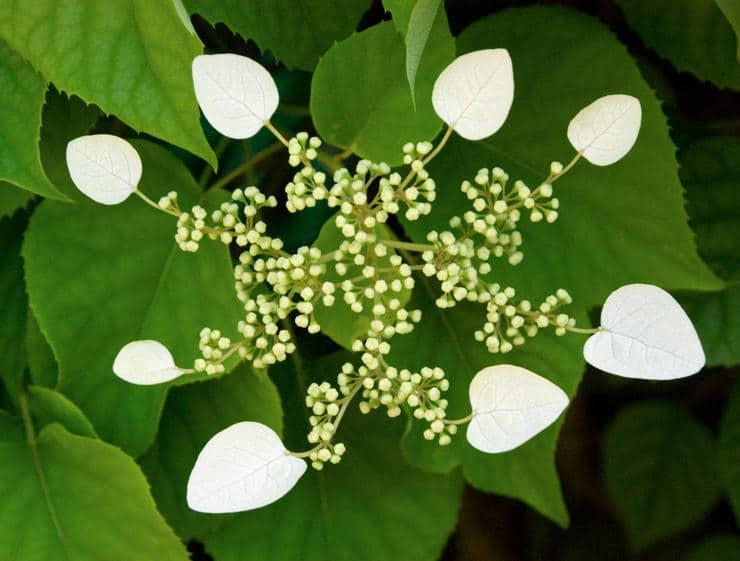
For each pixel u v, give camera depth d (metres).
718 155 0.69
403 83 0.58
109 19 0.54
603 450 0.81
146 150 0.61
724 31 0.64
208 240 0.60
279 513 0.66
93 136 0.54
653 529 0.81
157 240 0.60
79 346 0.59
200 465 0.51
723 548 0.82
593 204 0.61
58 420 0.60
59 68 0.55
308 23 0.60
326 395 0.53
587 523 0.86
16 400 0.64
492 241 0.54
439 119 0.57
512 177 0.62
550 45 0.62
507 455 0.62
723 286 0.60
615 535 0.86
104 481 0.60
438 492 0.66
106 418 0.58
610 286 0.61
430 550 0.66
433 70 0.57
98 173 0.54
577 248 0.61
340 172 0.54
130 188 0.55
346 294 0.54
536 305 0.61
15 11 0.55
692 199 0.68
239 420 0.62
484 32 0.62
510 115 0.62
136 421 0.58
